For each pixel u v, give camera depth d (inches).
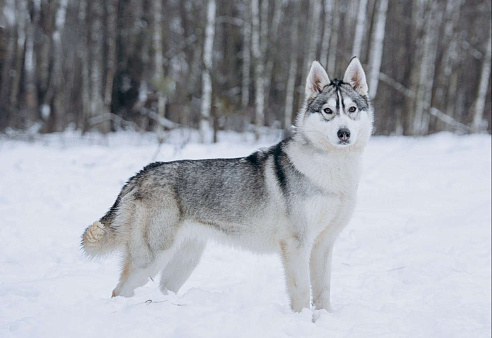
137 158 461.7
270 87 1005.8
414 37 874.8
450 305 204.4
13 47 913.5
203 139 645.3
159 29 684.7
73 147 562.3
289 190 175.0
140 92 853.2
